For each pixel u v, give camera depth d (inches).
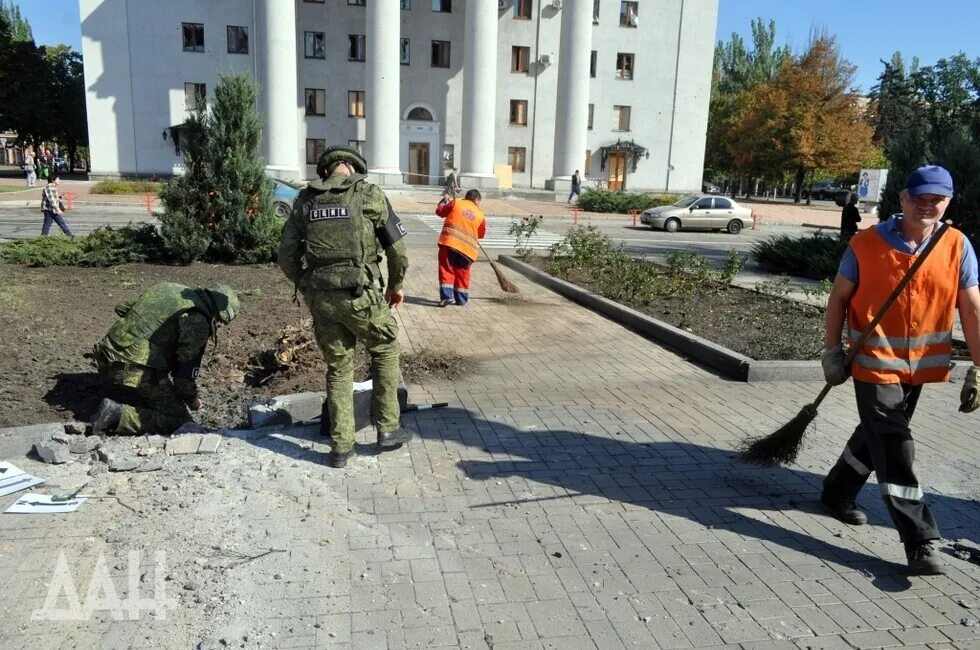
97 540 137.9
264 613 118.1
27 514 146.6
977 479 181.6
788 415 226.1
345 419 172.9
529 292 455.8
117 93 1558.8
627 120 1819.6
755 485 173.2
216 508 151.7
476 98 1514.5
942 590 131.5
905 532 134.3
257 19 1369.3
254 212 456.4
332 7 1626.5
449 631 115.0
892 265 136.6
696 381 264.7
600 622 118.6
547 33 1742.1
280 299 355.3
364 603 121.5
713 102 2527.1
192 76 1578.5
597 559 137.7
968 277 136.3
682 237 1047.0
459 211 389.7
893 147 542.3
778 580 133.0
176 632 112.9
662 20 1788.9
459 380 256.8
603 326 356.5
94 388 215.6
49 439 174.6
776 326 346.9
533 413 220.4
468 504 158.1
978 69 2213.3
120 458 170.9
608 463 183.2
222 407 217.9
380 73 1446.9
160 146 1592.0
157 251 447.5
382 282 172.6
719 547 143.9
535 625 117.3
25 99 2076.8
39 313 288.2
